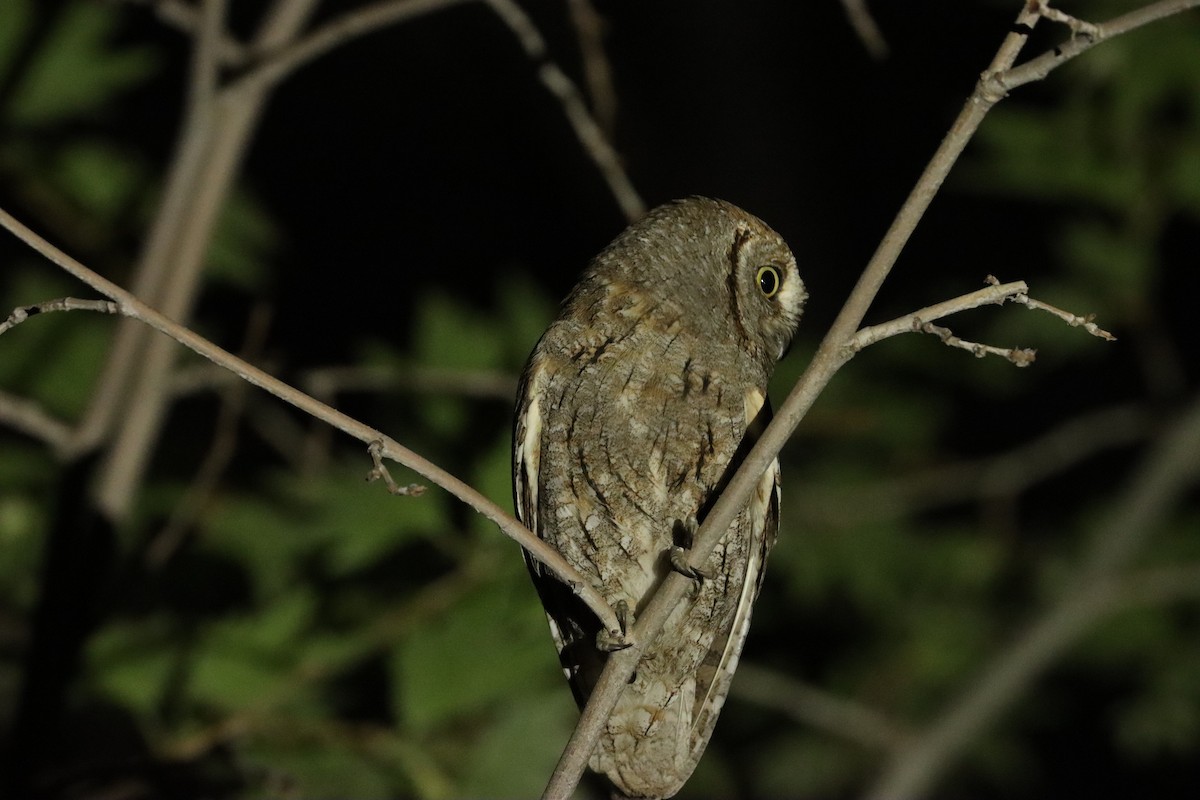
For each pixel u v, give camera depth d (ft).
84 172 34.40
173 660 26.30
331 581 28.02
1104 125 42.06
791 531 45.06
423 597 26.91
